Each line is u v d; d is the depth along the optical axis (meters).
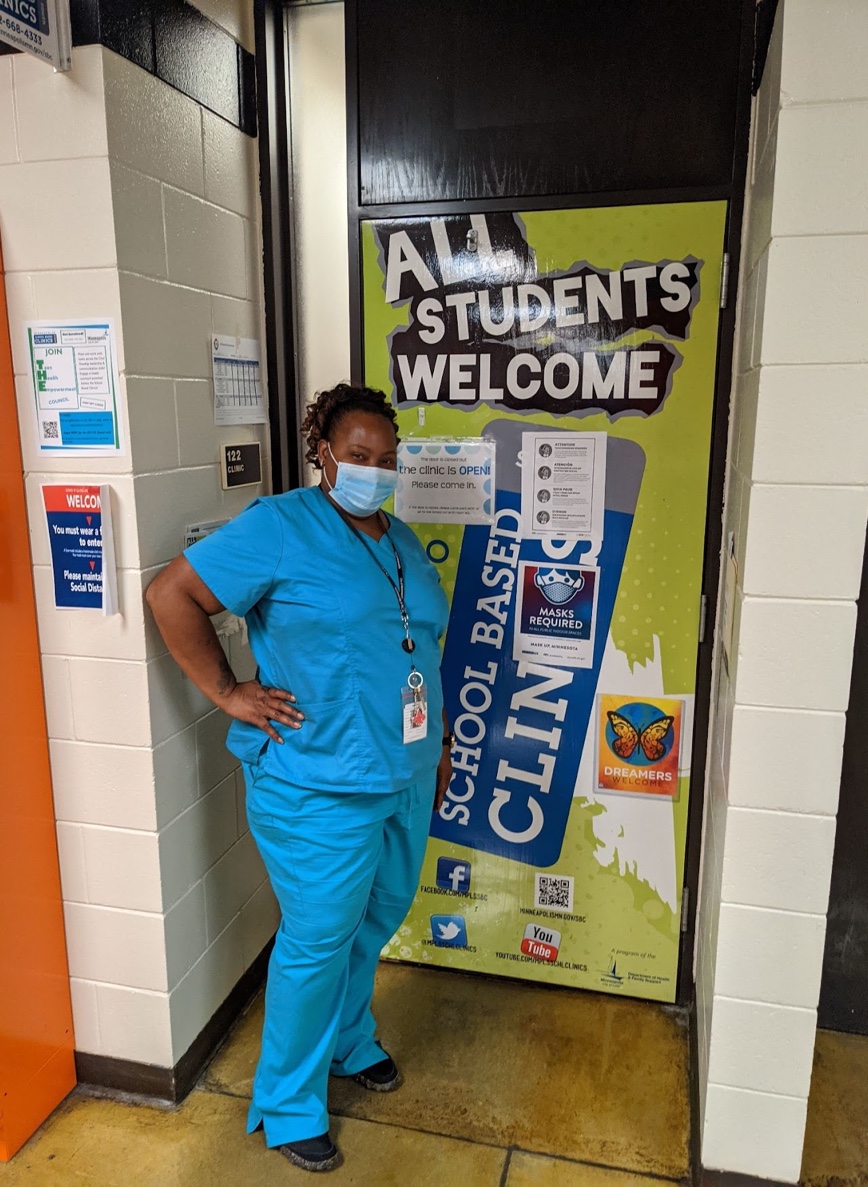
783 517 1.41
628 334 1.94
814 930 1.54
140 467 1.64
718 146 1.84
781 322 1.36
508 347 2.01
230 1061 2.03
